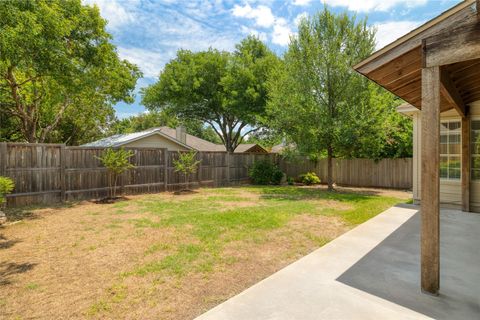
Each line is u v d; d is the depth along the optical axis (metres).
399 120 11.23
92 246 4.07
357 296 2.46
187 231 4.81
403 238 4.15
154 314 2.33
